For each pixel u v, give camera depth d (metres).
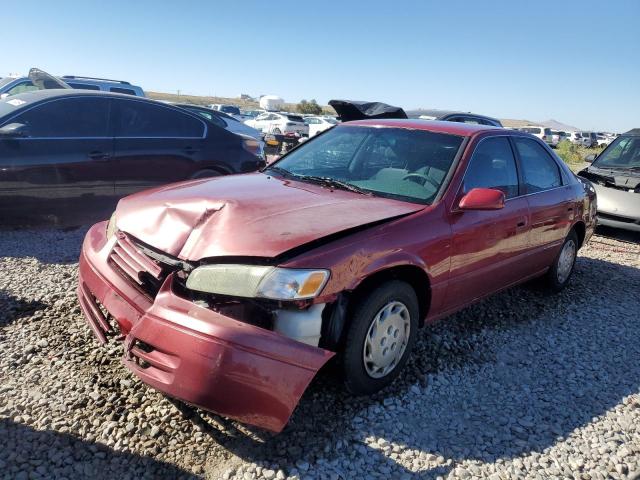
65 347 3.36
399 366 3.23
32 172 5.66
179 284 2.69
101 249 3.26
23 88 11.82
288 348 2.43
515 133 4.54
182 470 2.42
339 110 8.46
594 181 8.87
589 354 4.02
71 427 2.63
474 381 3.44
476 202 3.38
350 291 2.79
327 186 3.73
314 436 2.72
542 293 5.30
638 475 2.67
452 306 3.67
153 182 6.49
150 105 6.55
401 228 3.10
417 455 2.66
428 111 11.67
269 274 2.53
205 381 2.34
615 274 6.34
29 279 4.45
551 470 2.64
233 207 2.98
